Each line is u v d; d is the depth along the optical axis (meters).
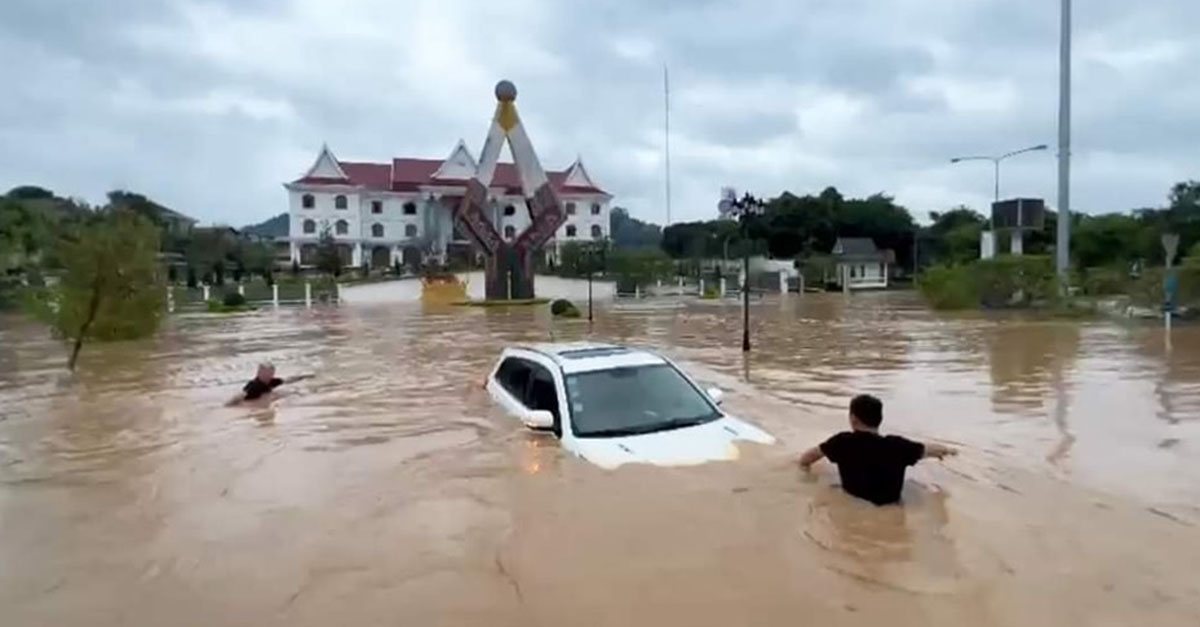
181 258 63.81
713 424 7.50
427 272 66.00
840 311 35.31
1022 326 24.75
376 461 7.85
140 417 10.73
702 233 79.69
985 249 49.41
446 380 13.61
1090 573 4.87
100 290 17.08
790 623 4.28
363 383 13.41
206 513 6.45
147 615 4.63
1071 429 9.22
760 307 39.78
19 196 76.75
